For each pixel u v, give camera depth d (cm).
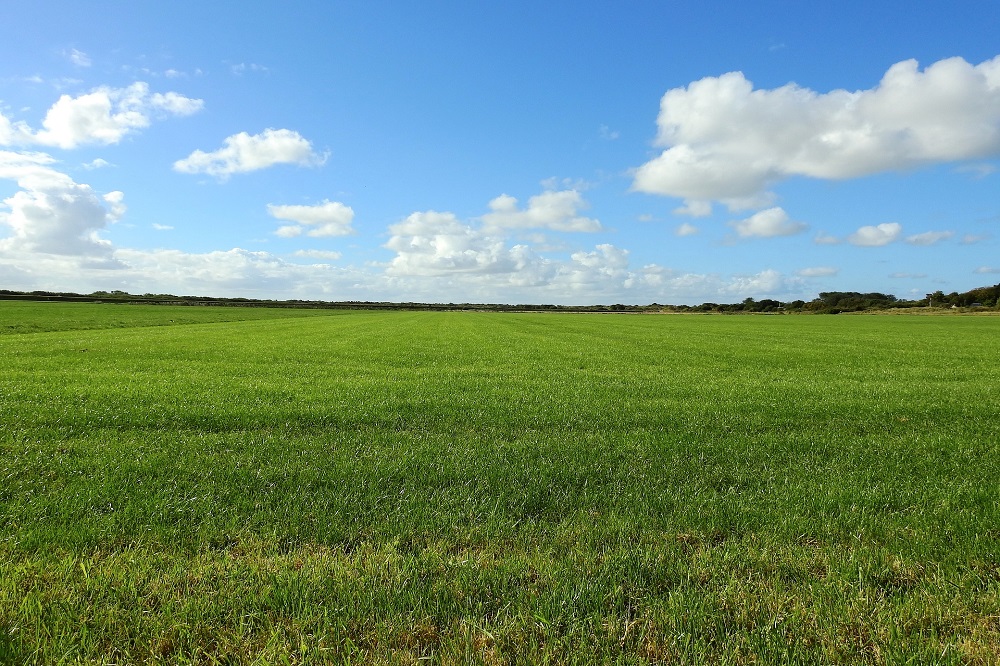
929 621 346
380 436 808
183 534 457
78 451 700
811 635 332
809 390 1348
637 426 904
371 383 1420
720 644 325
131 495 539
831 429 891
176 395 1148
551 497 557
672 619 342
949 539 460
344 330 4919
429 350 2755
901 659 307
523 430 867
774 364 2202
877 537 466
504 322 7888
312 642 321
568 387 1394
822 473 648
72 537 445
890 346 3403
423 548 444
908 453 733
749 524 490
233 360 2119
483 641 325
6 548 427
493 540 457
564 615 349
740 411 1040
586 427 895
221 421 893
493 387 1379
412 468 643
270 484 583
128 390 1212
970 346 3425
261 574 389
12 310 7188
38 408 964
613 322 8575
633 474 634
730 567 410
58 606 346
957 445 770
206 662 310
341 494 552
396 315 11662
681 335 4716
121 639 323
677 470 651
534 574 402
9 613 340
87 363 1891
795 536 470
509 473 625
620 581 388
